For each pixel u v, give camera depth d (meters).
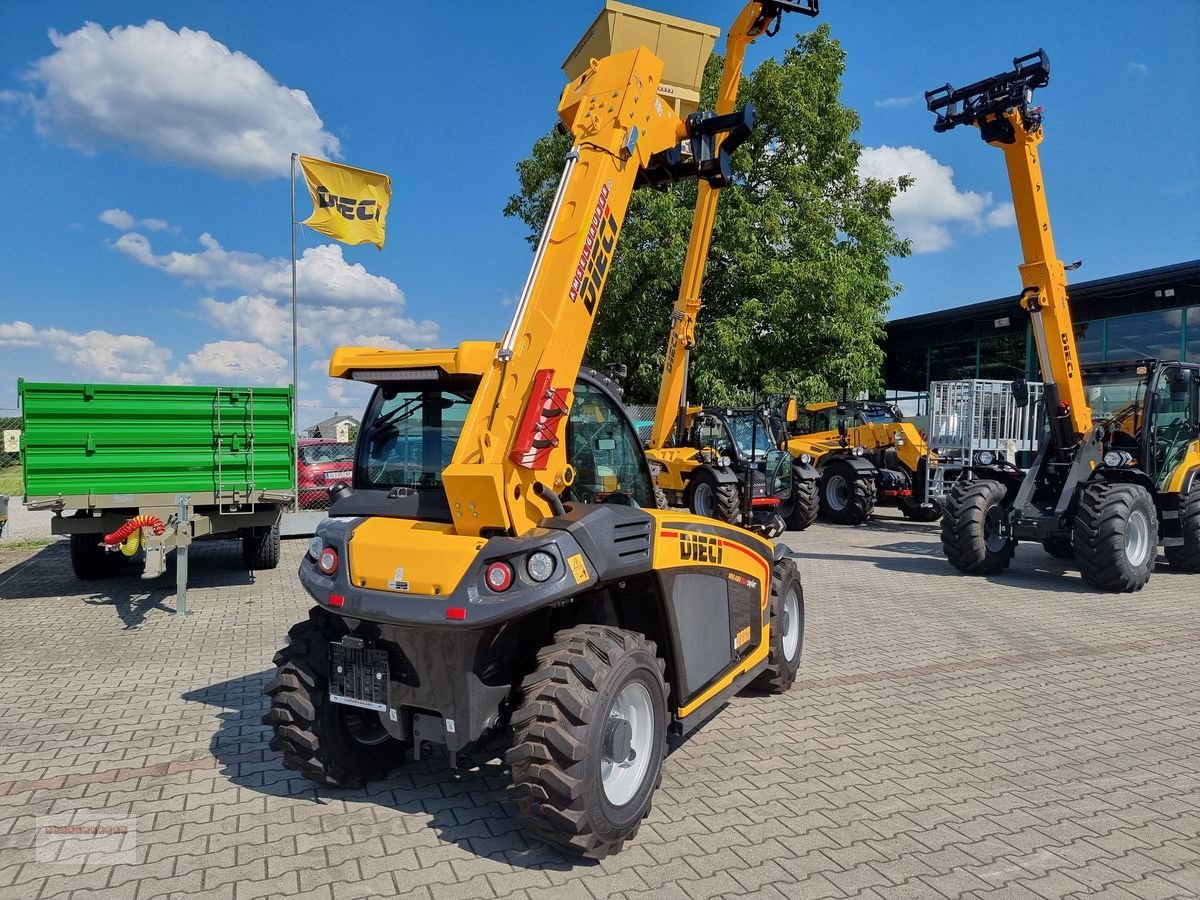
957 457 14.55
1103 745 4.63
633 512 3.65
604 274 3.79
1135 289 17.91
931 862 3.33
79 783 4.09
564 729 3.11
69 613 7.88
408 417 4.06
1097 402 10.39
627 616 3.99
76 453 7.82
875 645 6.75
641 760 3.49
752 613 4.92
